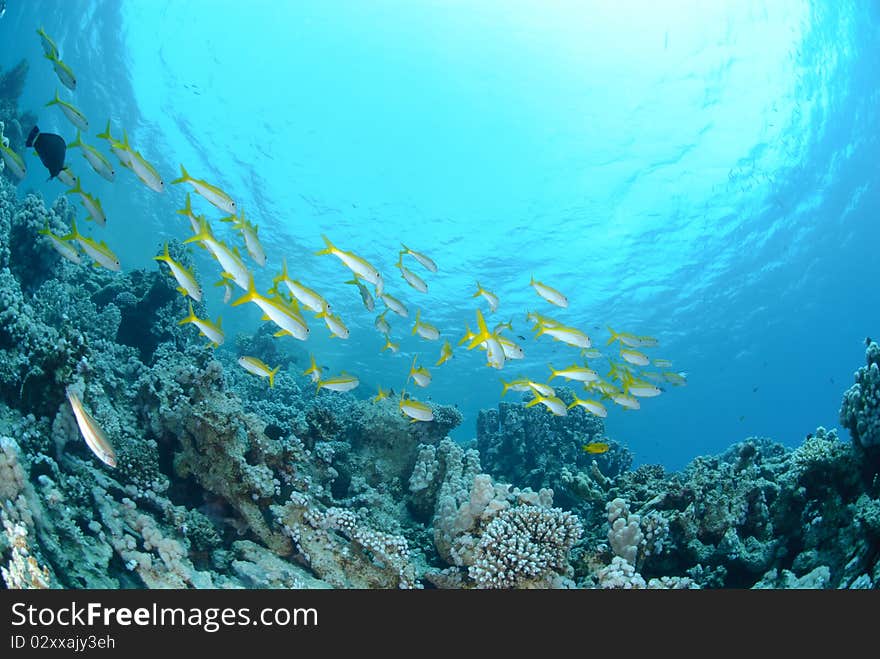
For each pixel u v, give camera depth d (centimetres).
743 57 3156
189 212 660
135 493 607
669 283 4200
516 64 3381
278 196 3791
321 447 843
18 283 924
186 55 3117
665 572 718
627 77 3316
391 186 3888
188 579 519
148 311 1216
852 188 3831
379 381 4791
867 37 3050
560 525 646
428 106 3591
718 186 3669
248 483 646
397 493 946
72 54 2992
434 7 3191
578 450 1397
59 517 498
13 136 2166
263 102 3416
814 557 605
